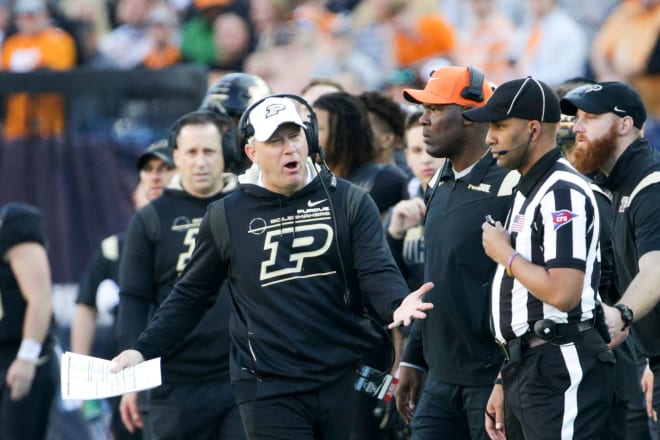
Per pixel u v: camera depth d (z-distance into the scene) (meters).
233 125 22.64
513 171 17.62
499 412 16.88
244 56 44.00
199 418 21.31
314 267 17.12
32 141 32.28
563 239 15.40
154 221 21.78
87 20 45.88
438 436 18.36
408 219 21.09
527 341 16.02
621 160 18.33
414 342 19.11
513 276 15.71
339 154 22.36
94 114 32.47
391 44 42.25
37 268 25.61
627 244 18.52
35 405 25.77
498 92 15.98
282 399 17.17
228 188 22.06
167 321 17.69
